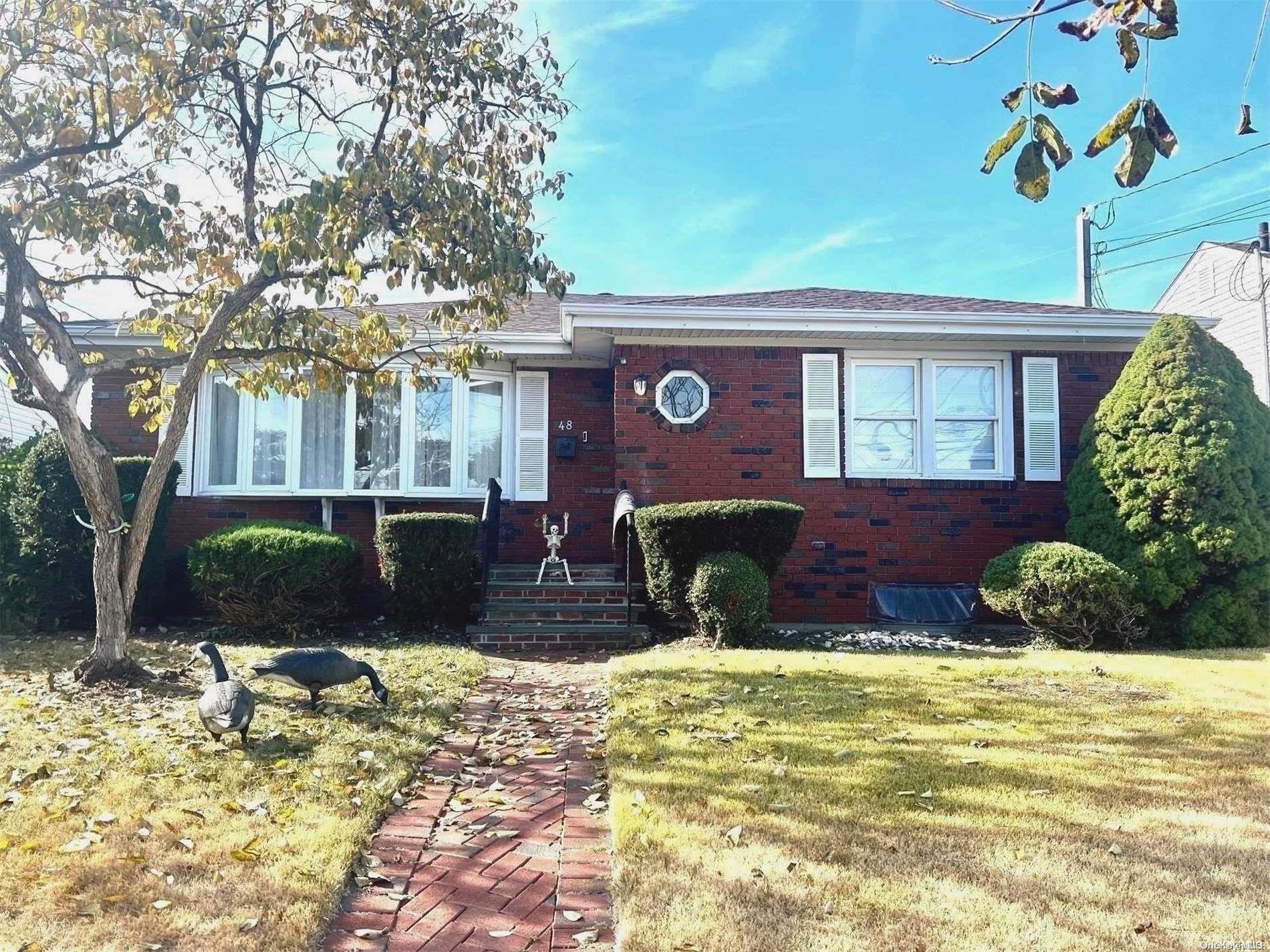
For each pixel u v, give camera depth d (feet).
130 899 10.80
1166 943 9.95
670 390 35.50
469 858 12.75
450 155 23.49
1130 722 19.06
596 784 15.72
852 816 13.52
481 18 24.13
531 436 39.09
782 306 36.58
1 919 10.26
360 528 37.91
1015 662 26.14
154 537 32.45
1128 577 29.48
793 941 9.98
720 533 30.14
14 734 17.62
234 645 29.55
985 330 34.86
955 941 9.96
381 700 20.18
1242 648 29.68
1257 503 30.53
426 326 34.37
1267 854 12.24
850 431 36.22
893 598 33.91
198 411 37.37
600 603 33.68
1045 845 12.50
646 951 9.83
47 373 22.44
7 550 30.96
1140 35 7.66
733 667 24.64
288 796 14.39
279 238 23.89
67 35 23.56
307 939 10.09
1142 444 31.27
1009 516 35.91
